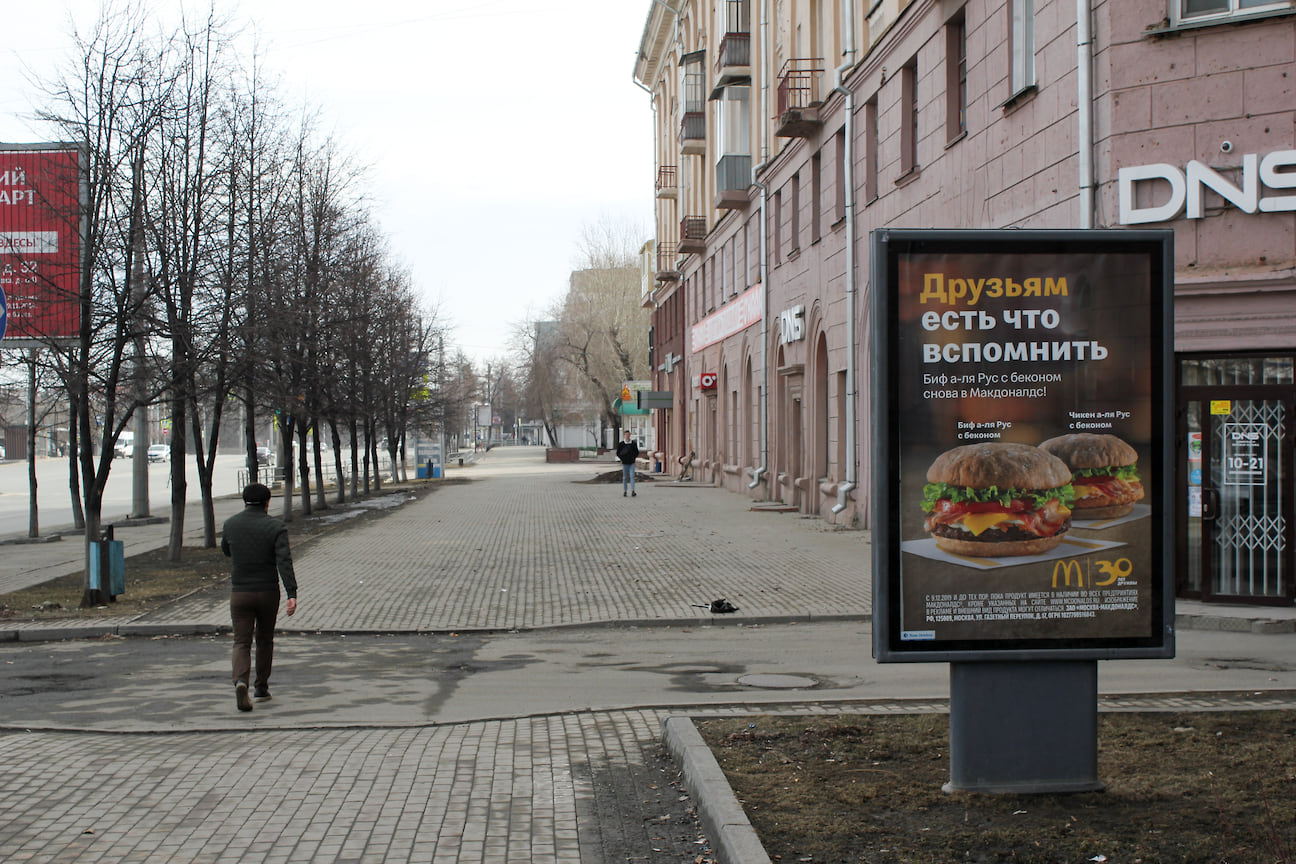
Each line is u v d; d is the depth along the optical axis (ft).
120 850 17.24
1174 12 38.55
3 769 21.94
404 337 136.98
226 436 366.22
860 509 71.97
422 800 19.67
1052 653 17.99
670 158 156.97
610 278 220.23
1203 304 38.58
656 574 53.36
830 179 78.13
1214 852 15.07
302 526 86.22
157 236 56.49
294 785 20.68
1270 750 20.12
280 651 36.96
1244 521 39.09
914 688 28.71
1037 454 18.10
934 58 57.67
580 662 34.24
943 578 18.03
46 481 187.01
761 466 106.32
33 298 53.78
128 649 37.81
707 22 127.03
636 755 22.35
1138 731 21.80
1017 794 17.89
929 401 18.08
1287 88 37.09
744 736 22.07
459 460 233.96
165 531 88.43
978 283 18.08
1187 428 39.70
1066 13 42.06
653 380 189.57
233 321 63.57
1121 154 39.34
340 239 97.19
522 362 260.21
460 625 41.09
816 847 15.80
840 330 75.61
